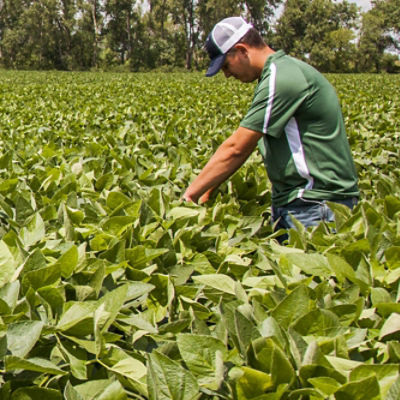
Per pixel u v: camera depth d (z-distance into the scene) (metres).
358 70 115.81
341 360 1.59
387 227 2.72
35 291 1.90
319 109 3.50
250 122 3.43
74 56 98.69
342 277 2.24
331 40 103.88
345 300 2.06
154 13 105.06
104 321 1.76
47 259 2.30
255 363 1.60
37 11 94.81
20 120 8.77
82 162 4.54
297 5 106.62
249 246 2.89
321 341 1.66
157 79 37.62
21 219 2.86
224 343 1.81
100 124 8.30
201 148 5.80
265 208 3.72
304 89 3.43
